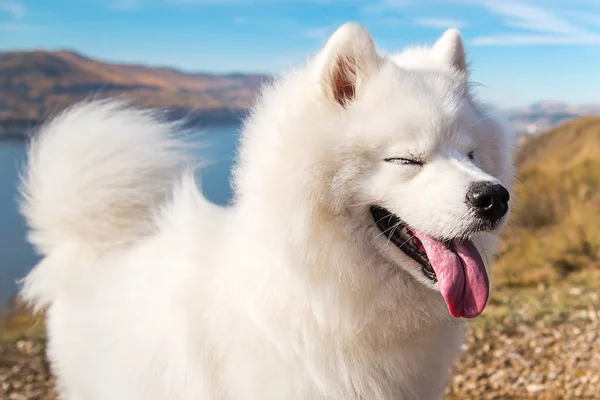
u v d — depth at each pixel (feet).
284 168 2.43
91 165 3.10
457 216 2.41
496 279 8.04
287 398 2.43
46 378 4.72
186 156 3.31
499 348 5.09
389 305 2.49
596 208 10.18
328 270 2.44
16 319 6.61
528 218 10.62
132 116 3.30
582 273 7.99
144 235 3.10
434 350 2.61
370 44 2.57
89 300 2.95
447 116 2.54
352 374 2.48
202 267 2.66
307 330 2.44
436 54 2.95
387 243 2.53
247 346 2.46
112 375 2.76
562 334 5.35
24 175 3.40
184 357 2.58
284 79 2.70
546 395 4.23
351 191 2.49
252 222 2.50
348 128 2.48
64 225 3.12
